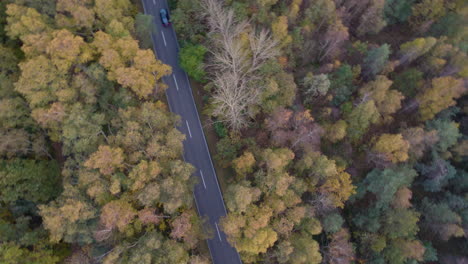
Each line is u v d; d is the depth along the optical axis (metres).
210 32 49.59
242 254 44.16
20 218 41.34
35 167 43.66
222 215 53.12
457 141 60.78
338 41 56.34
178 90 56.94
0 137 41.34
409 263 50.28
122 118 42.66
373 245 50.69
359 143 59.16
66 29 43.47
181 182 42.00
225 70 52.09
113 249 38.53
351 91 59.72
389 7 67.94
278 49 49.88
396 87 63.12
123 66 43.41
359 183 54.06
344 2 65.25
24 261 37.97
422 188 61.78
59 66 40.94
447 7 65.12
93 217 38.78
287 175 42.81
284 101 51.31
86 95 43.50
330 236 48.53
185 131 55.81
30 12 41.97
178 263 39.19
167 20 58.50
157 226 44.31
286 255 41.34
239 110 47.41
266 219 39.78
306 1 59.28
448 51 60.62
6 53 45.00
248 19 55.09
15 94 44.12
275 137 48.34
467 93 62.44
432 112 58.47
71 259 39.97
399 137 49.72
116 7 48.28
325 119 56.72
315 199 47.28
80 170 39.72
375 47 63.38
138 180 38.78
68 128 40.25
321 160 44.81
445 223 53.84
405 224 49.31
